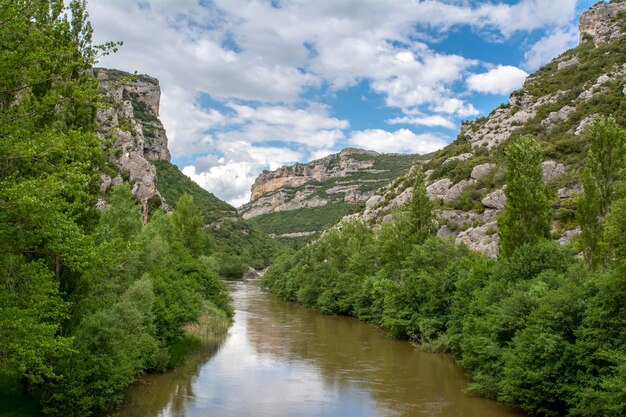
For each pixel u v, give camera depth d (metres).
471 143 98.50
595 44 104.94
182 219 67.81
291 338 45.03
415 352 38.88
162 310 34.09
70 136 15.02
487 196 69.44
